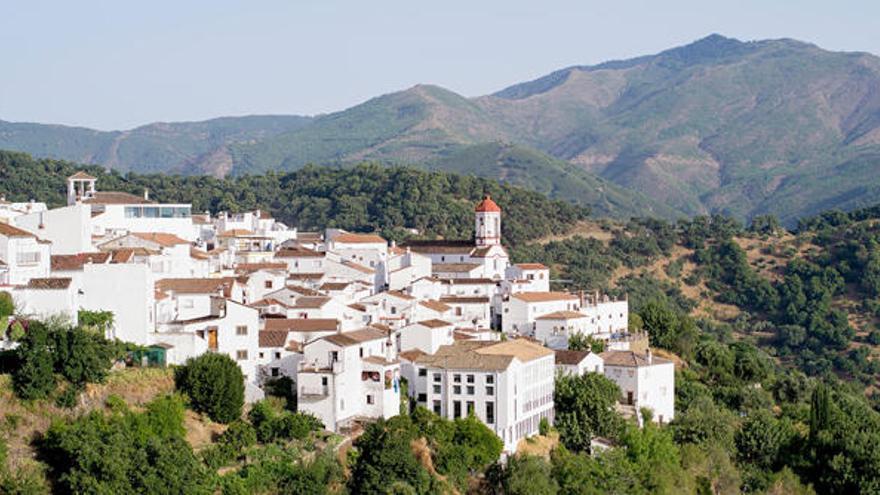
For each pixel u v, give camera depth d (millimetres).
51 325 145500
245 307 173000
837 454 192875
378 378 168625
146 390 151250
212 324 171875
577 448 185625
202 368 155875
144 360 159500
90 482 128250
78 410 141500
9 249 163000
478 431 166625
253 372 172500
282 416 156125
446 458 159750
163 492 131375
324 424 161125
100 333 152250
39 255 168875
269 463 147500
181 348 164500
